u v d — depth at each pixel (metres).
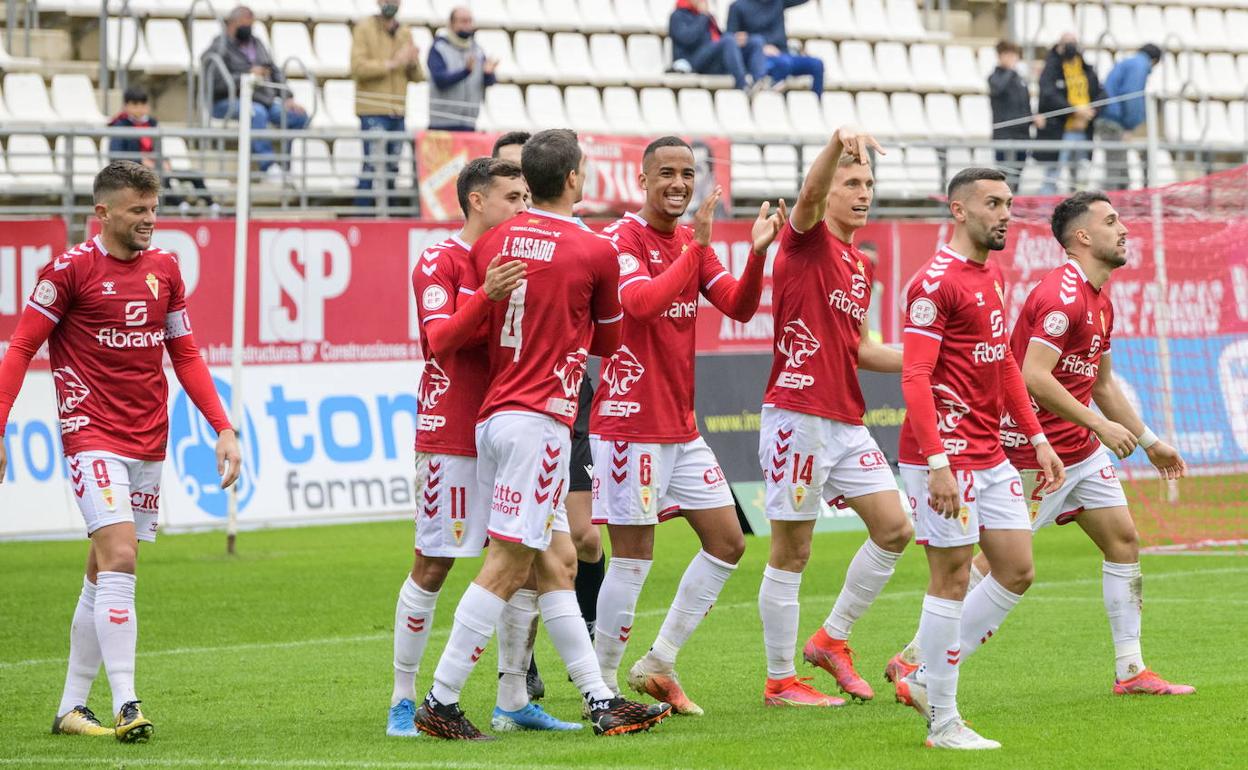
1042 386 25.70
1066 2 90.69
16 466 50.38
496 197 23.34
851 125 23.33
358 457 54.41
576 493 27.20
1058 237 26.86
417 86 73.00
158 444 24.09
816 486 25.44
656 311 23.58
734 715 24.48
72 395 23.56
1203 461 56.56
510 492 21.97
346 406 54.50
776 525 25.55
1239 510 53.28
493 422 22.14
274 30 71.56
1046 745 21.41
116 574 23.09
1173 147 67.62
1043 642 31.05
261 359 53.44
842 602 26.09
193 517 51.78
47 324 23.41
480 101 63.19
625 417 24.98
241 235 47.31
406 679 23.23
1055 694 25.56
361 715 24.66
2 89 64.69
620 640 25.19
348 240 54.81
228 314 53.28
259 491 52.50
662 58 78.69
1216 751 20.92
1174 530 50.12
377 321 55.28
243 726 23.75
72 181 55.59
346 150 66.69
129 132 54.94
